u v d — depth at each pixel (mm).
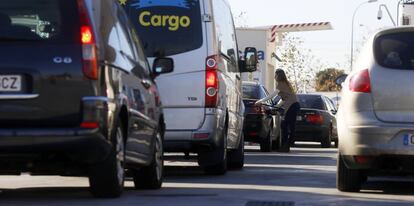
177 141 30141
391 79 23781
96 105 19812
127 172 32062
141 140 23750
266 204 21844
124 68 22234
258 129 52844
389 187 27906
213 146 31000
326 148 66375
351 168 24406
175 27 30484
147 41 30500
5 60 19828
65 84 19797
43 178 30578
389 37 24594
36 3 20297
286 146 54688
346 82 24938
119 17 23609
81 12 20203
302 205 21766
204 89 30141
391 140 23328
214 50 30438
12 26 20094
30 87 19781
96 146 19859
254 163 42062
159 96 27344
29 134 19484
